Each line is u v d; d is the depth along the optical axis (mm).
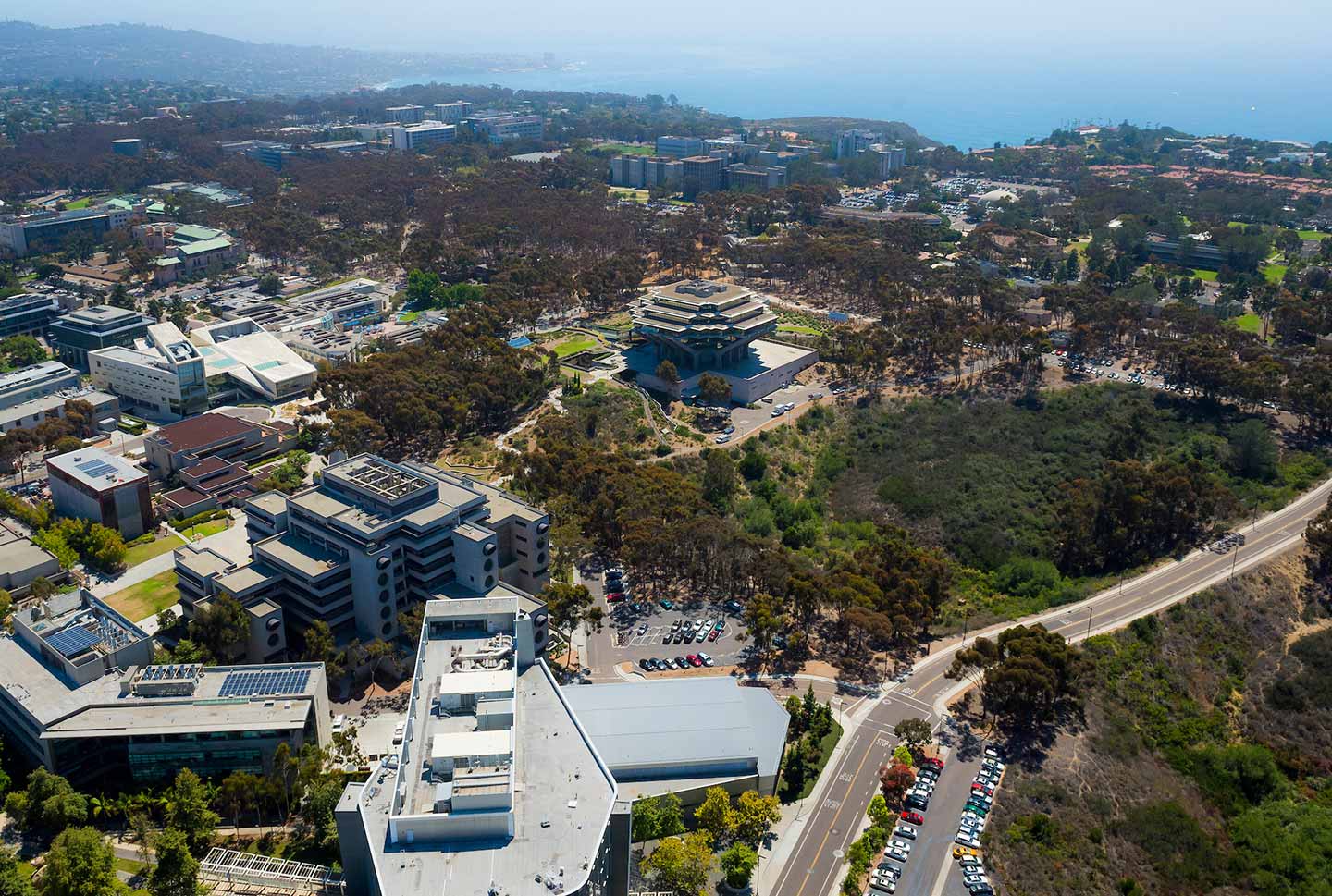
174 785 180125
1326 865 188500
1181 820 196625
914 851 180125
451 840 127188
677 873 163625
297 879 159875
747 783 190625
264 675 197750
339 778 176625
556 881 120312
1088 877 180000
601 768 141500
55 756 180125
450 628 170250
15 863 157375
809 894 170125
